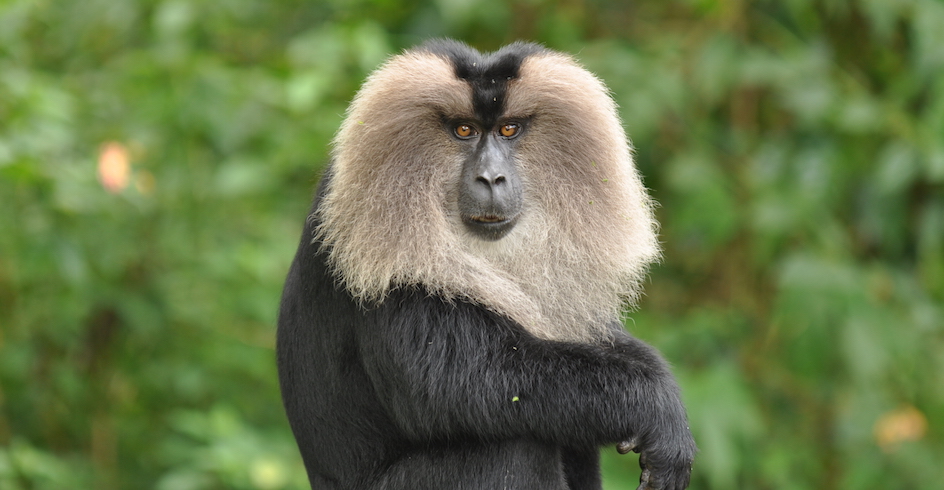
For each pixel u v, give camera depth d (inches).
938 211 455.5
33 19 477.1
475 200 281.3
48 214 413.4
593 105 293.0
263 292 458.3
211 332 476.1
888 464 449.7
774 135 501.0
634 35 508.7
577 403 256.7
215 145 448.1
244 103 441.7
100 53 488.4
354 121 277.3
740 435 446.6
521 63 287.3
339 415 281.4
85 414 482.6
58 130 393.4
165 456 466.6
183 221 460.1
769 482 469.1
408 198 270.2
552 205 292.4
